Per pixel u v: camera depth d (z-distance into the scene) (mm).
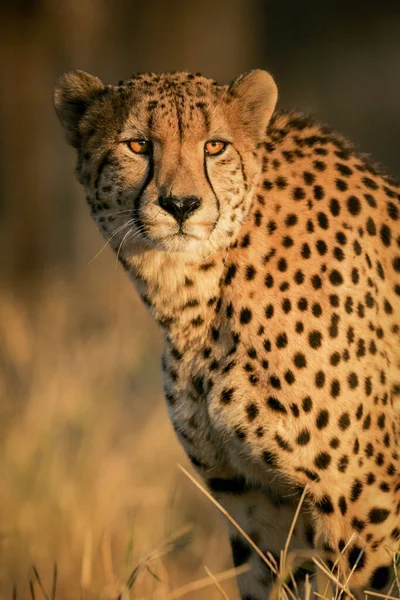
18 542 10938
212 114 7871
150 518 11305
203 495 11953
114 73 26812
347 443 7633
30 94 23516
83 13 23609
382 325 7980
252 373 7727
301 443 7652
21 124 23438
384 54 32125
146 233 7770
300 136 8281
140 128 7871
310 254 7832
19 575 10531
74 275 19078
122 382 14219
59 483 11586
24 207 23203
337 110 30422
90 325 16359
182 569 10938
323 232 7898
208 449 8164
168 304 7977
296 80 31609
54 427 12477
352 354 7723
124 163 7938
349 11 32750
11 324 15297
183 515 11453
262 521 8367
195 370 7973
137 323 16047
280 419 7676
